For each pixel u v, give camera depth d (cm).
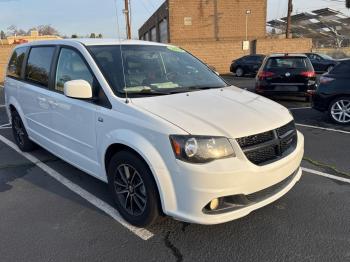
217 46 2755
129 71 408
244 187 311
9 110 637
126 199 373
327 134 731
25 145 616
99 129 382
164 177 315
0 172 533
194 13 3186
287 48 2836
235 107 361
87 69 409
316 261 310
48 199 440
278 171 332
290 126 368
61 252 332
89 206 418
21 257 326
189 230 361
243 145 314
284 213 390
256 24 3300
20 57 599
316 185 464
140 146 327
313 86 1057
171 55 476
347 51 3622
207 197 303
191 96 386
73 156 445
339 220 375
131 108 349
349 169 524
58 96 454
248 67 2406
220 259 316
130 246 338
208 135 307
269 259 314
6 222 388
